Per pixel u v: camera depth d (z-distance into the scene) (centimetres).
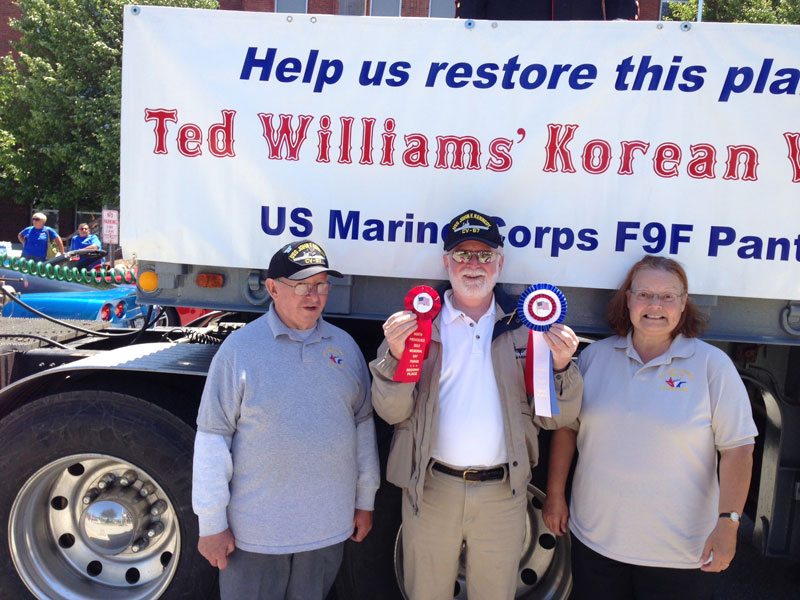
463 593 256
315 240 234
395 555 243
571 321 235
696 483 188
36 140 1488
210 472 183
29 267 326
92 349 316
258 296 241
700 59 216
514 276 229
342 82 227
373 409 222
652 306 190
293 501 186
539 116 222
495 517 200
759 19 1023
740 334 229
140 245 238
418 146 227
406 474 202
